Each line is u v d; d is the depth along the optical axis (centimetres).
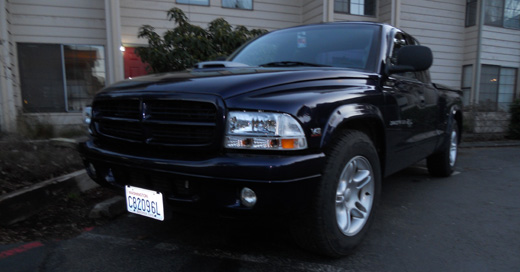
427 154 420
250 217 208
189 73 266
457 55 1188
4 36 679
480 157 717
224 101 209
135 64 840
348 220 255
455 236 303
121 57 744
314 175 213
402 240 294
